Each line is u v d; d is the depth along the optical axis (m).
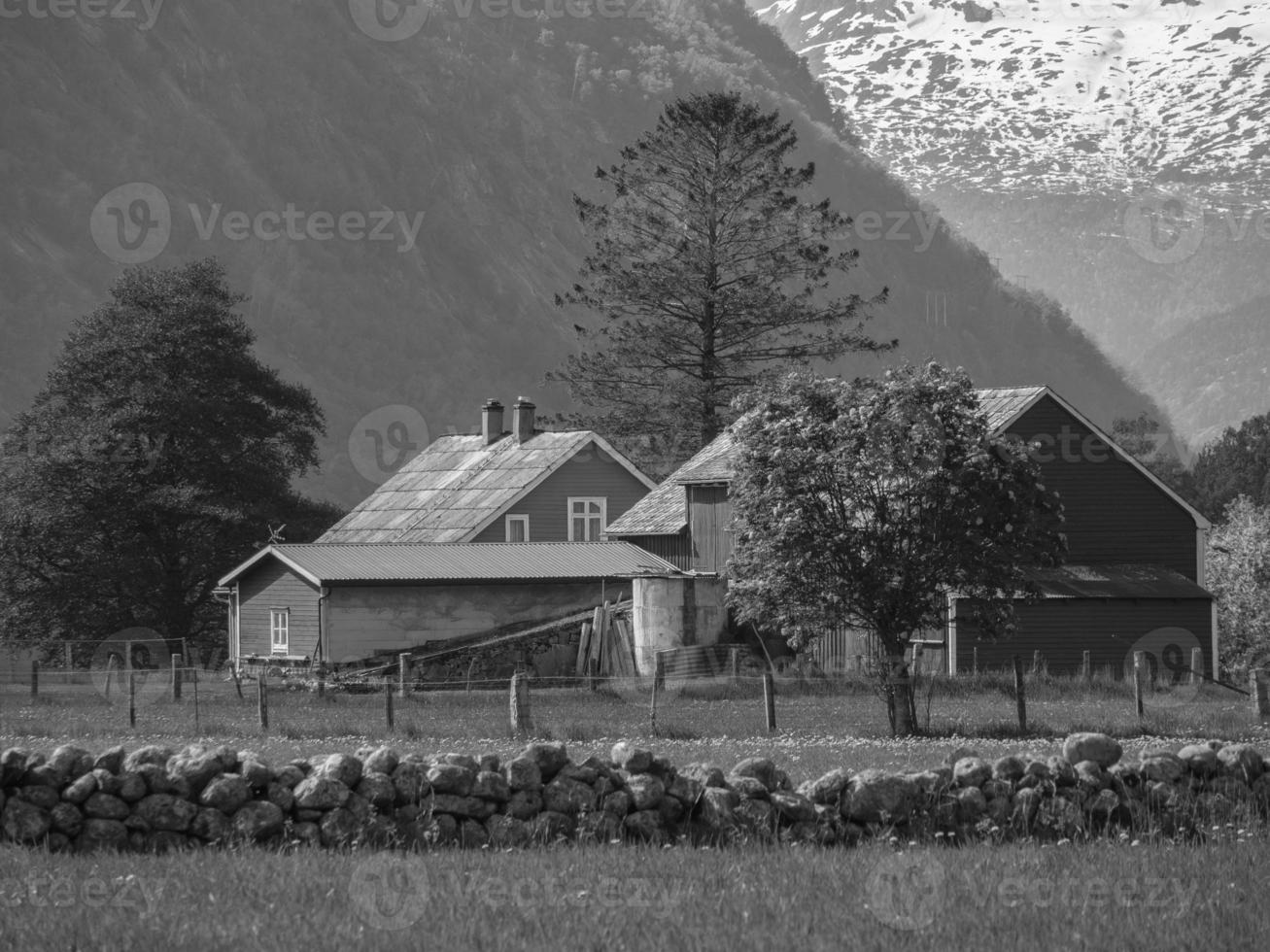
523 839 21.03
